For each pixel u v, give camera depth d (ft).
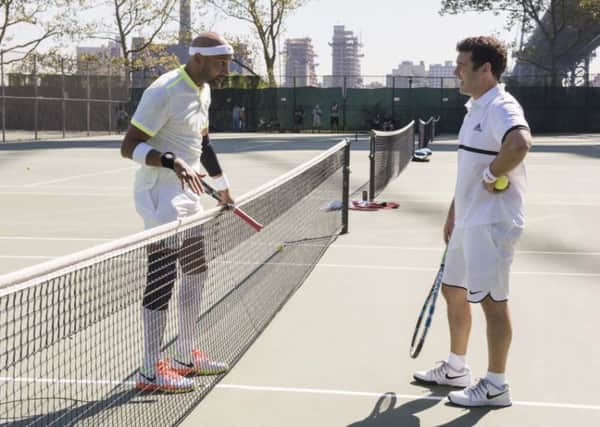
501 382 14.57
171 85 14.80
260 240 26.68
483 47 13.98
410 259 28.58
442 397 15.12
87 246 30.91
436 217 38.86
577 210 41.47
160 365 14.80
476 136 14.11
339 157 37.32
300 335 19.04
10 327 17.43
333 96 153.99
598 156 82.38
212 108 154.61
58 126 122.42
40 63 120.57
